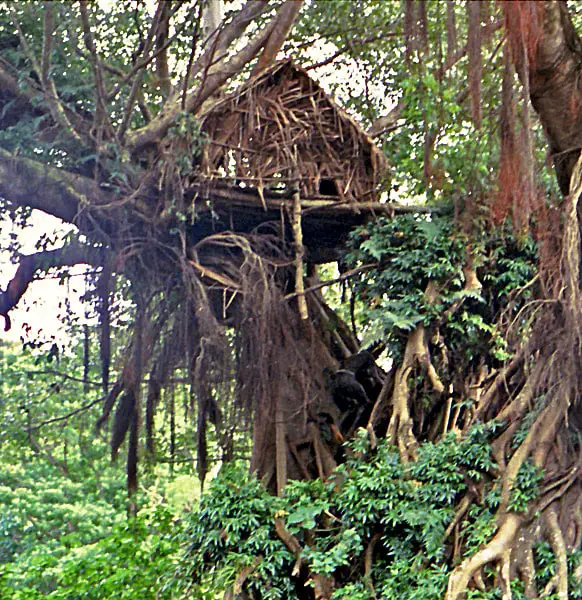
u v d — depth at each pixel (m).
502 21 10.53
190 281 13.88
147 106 15.16
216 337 13.57
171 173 13.84
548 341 11.75
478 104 9.64
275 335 14.21
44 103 13.79
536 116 11.85
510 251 14.03
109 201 13.89
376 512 12.07
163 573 13.77
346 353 15.38
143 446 15.13
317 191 14.92
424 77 11.67
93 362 16.05
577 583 10.98
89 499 20.58
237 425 14.11
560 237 11.27
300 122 14.98
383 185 15.09
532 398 12.09
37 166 13.66
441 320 13.80
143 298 14.28
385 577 11.95
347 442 13.44
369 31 16.92
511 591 10.77
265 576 12.37
